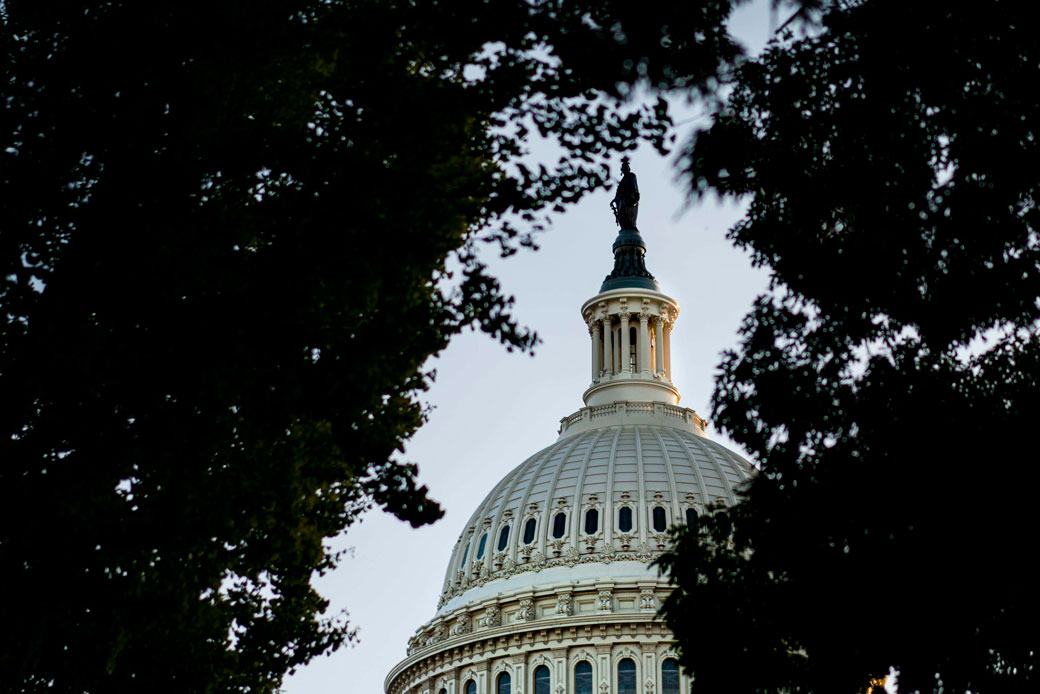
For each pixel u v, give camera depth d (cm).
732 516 2469
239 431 2356
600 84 2258
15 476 2145
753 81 2306
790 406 2384
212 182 2398
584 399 11288
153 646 2586
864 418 2284
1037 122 2103
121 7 2217
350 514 3078
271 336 2227
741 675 2353
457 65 2461
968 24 2097
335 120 2492
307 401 2328
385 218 2306
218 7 2208
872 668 2228
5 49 2231
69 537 2161
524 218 2505
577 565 9194
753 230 2402
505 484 10456
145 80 2220
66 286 2169
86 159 2258
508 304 2533
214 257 2248
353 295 2297
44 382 2128
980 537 2072
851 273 2270
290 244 2267
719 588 2419
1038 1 2031
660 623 8619
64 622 2286
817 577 2241
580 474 9844
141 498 2295
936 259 2220
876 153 2247
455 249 2488
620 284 11662
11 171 2186
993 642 2097
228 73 2306
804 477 2334
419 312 2464
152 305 2181
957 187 2173
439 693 9319
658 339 11375
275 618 2986
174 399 2258
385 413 2686
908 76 2172
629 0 2141
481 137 2505
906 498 2158
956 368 2281
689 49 2198
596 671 8650
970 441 2128
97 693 2538
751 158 2330
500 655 8969
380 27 2311
